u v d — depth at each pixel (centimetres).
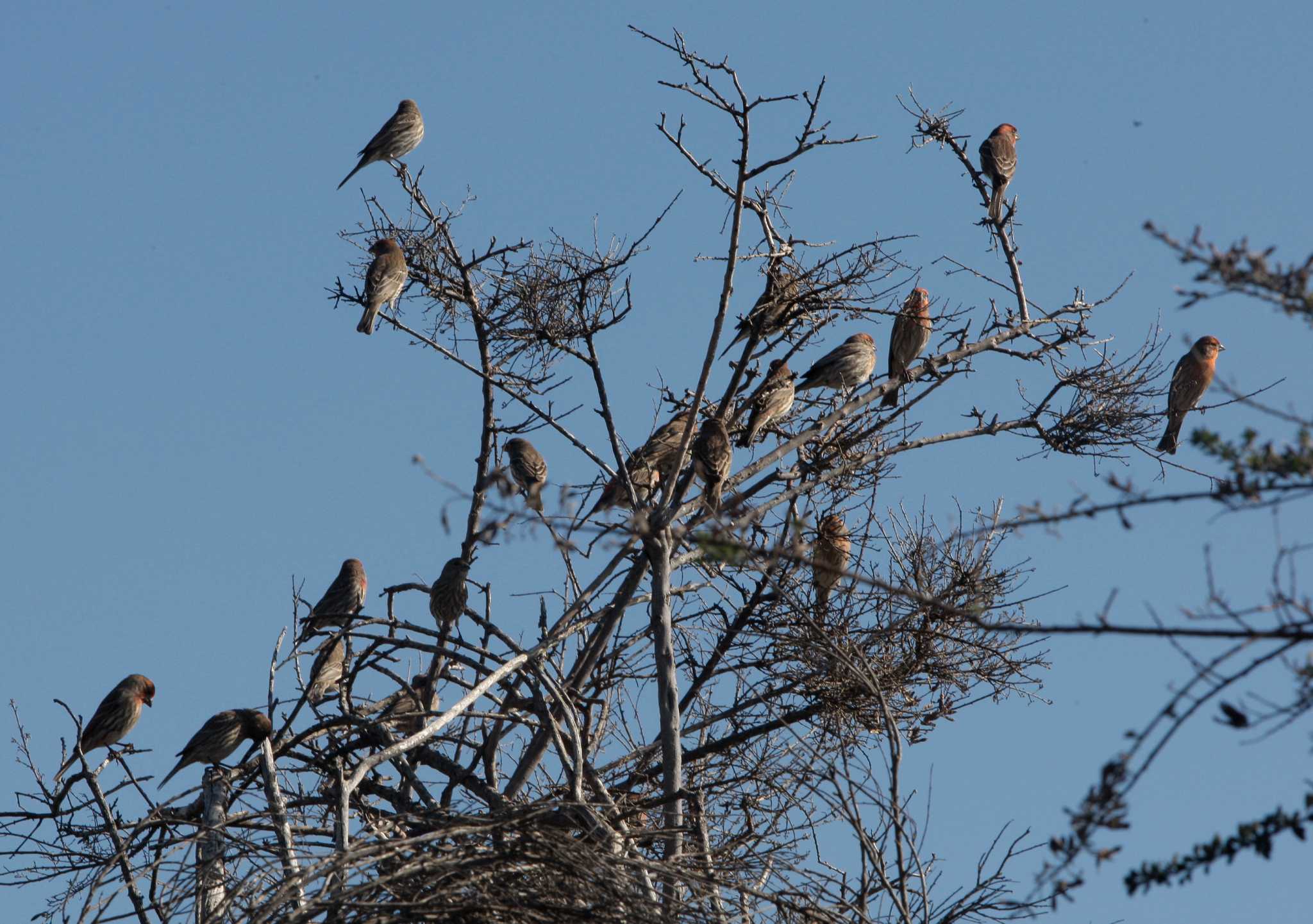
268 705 1489
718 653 1680
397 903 1025
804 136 1521
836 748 1368
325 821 1480
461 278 1867
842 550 1709
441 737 1588
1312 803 655
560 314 1725
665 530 1538
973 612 669
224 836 1176
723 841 1398
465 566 1722
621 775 1683
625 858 1109
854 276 1603
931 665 1692
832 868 1206
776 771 1389
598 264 1711
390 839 1110
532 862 1090
